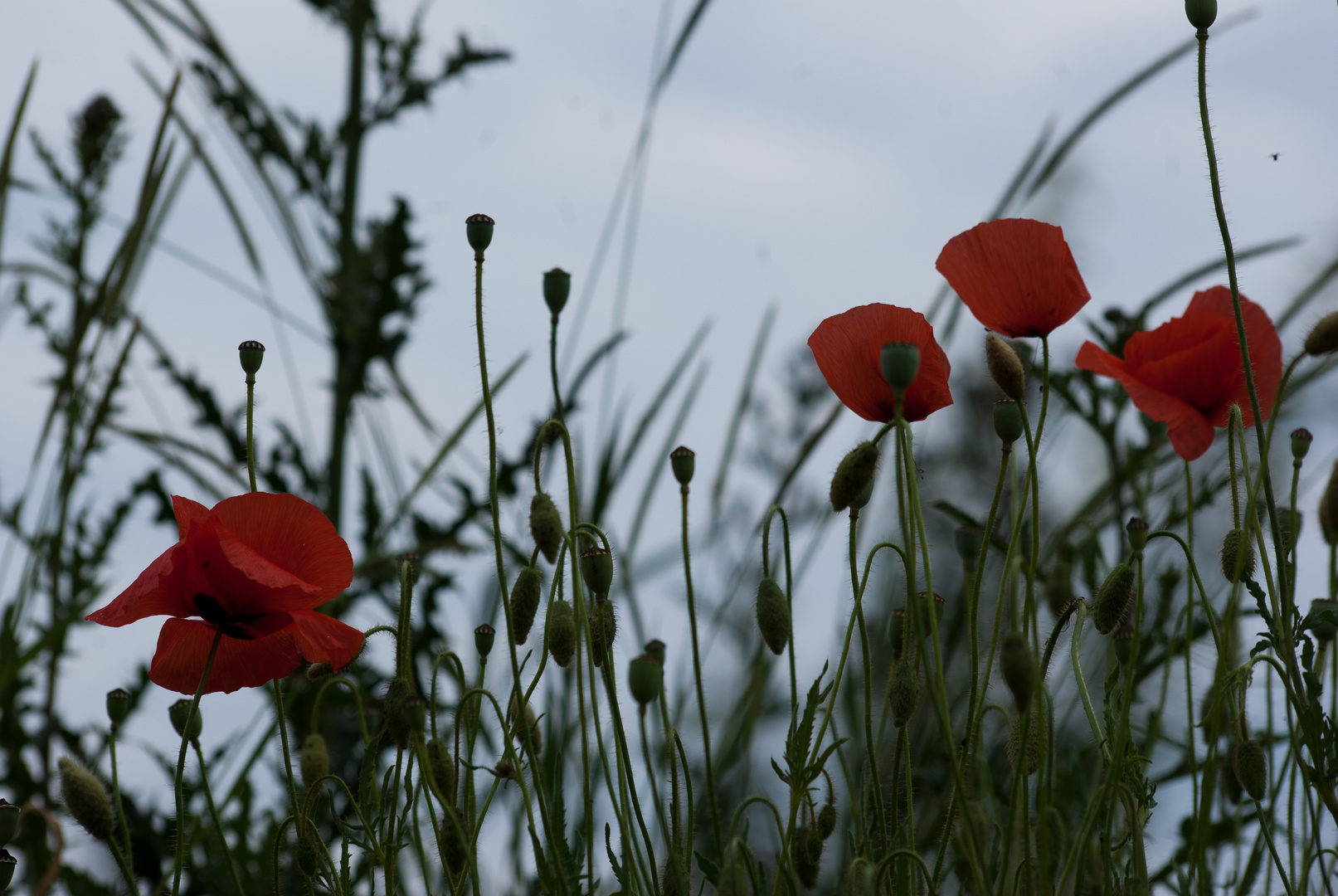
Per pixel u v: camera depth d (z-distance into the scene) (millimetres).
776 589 1499
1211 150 1490
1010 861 1475
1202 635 1640
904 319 1508
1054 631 1486
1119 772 1471
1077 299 1495
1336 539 1532
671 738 1502
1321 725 1485
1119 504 1749
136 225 1810
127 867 1494
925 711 1688
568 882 1502
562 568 1503
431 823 1545
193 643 1520
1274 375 1525
